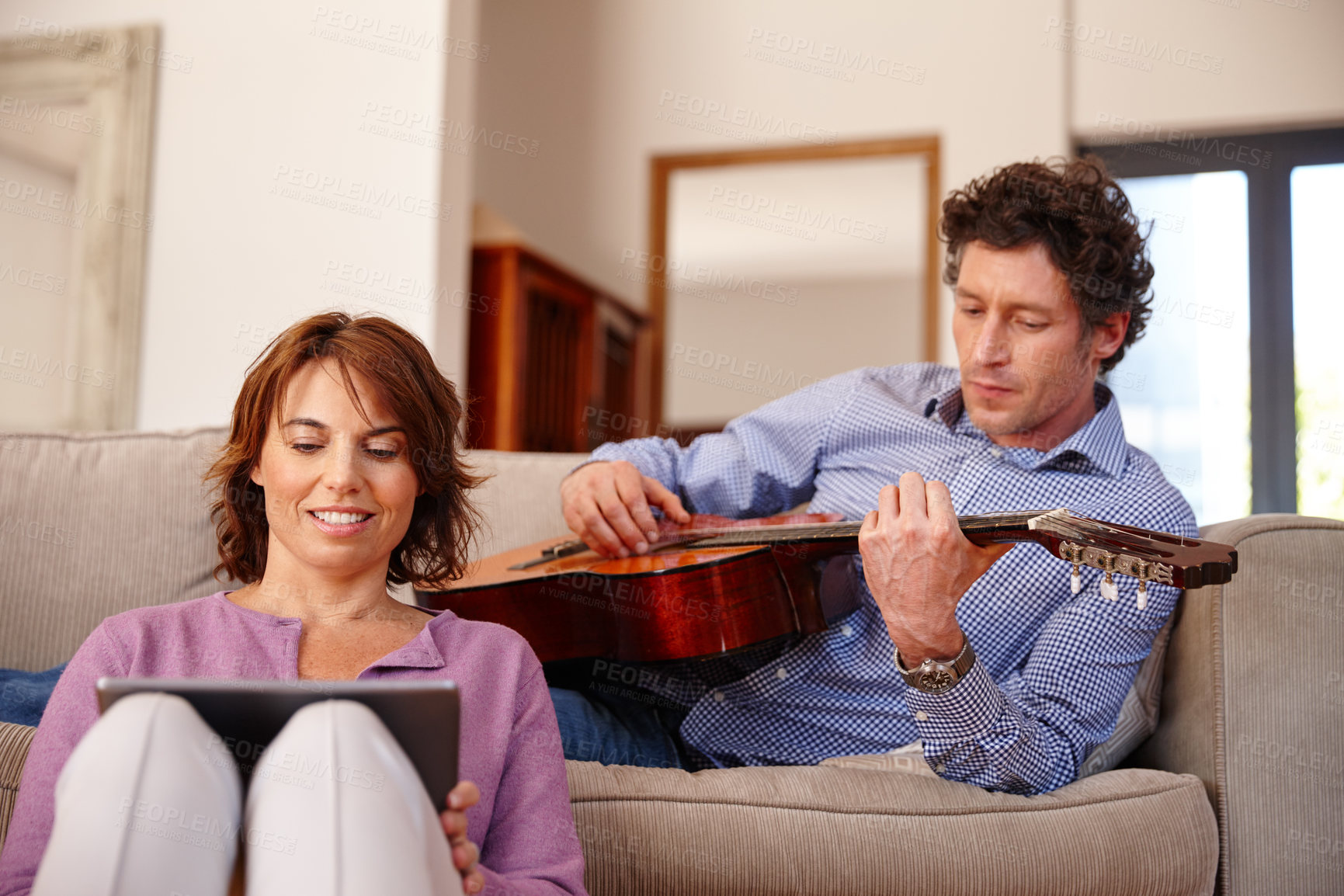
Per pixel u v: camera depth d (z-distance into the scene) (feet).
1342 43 14.19
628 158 16.93
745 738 4.97
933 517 3.79
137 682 2.61
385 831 2.52
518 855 3.26
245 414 3.61
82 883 2.43
